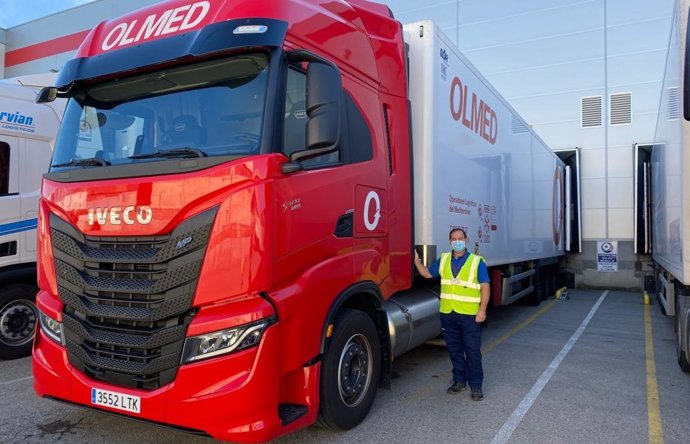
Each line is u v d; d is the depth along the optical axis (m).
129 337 3.21
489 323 9.67
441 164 5.62
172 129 3.55
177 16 3.72
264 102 3.27
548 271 13.84
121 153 3.71
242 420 3.02
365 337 4.22
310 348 3.44
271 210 3.15
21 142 6.41
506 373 6.00
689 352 5.19
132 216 3.25
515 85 17.19
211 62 3.50
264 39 3.32
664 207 7.35
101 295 3.35
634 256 15.60
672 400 5.04
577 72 16.38
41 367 3.60
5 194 6.21
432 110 5.38
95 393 3.30
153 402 3.08
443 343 6.11
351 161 4.10
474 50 17.72
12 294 6.24
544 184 12.09
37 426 4.17
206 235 3.07
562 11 16.55
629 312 11.14
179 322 3.11
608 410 4.74
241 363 3.02
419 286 6.08
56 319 3.56
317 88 3.22
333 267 3.72
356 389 4.14
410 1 18.66
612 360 6.68
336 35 4.09
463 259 5.05
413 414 4.55
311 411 3.49
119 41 3.91
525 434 4.14
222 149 3.32
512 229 8.98
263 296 3.14
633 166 15.47
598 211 16.08
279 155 3.23
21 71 26.56
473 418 4.48
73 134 3.99
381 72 4.76
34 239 6.46
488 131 7.55
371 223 4.31
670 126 6.06
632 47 15.70
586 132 16.23
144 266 3.20
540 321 9.91
